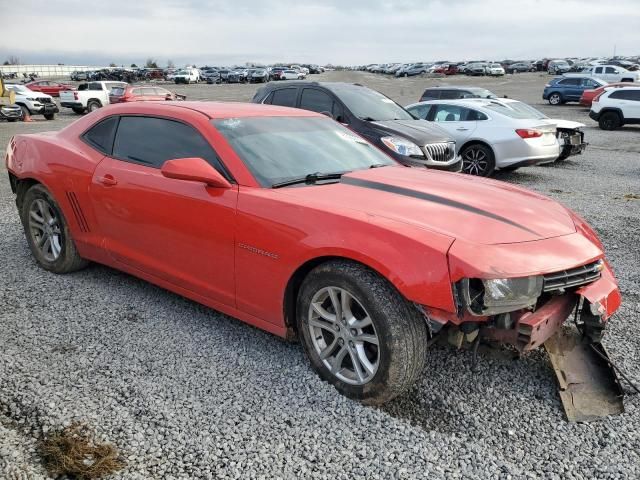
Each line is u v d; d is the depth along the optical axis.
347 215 2.95
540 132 10.75
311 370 3.32
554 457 2.62
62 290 4.52
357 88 9.82
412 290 2.66
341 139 4.28
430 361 3.46
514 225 2.99
